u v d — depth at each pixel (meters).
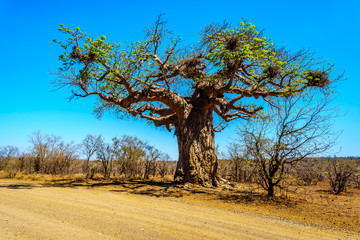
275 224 5.89
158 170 21.80
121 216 5.85
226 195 10.14
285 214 7.14
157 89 12.62
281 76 11.27
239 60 10.76
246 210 7.52
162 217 5.97
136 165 18.27
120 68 11.50
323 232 5.38
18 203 7.10
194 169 12.78
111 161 18.31
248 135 9.46
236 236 4.67
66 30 10.01
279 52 12.39
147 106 15.23
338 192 13.10
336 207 8.43
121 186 12.46
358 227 5.95
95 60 10.59
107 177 18.14
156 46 12.11
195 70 12.98
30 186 11.61
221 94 13.80
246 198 9.44
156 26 11.58
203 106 13.46
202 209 7.41
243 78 12.30
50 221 5.15
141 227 4.95
